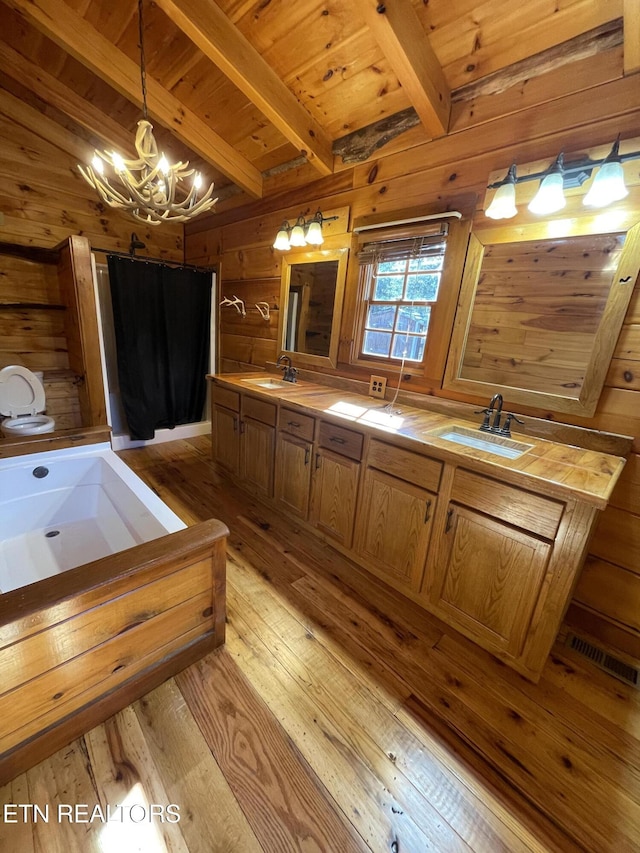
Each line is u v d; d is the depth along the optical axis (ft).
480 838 3.28
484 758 3.90
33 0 6.29
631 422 4.96
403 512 5.78
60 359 11.48
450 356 6.66
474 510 4.93
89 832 3.11
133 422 11.73
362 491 6.36
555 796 3.62
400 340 7.53
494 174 5.65
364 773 3.67
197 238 13.09
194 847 3.06
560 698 4.59
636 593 5.11
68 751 3.66
